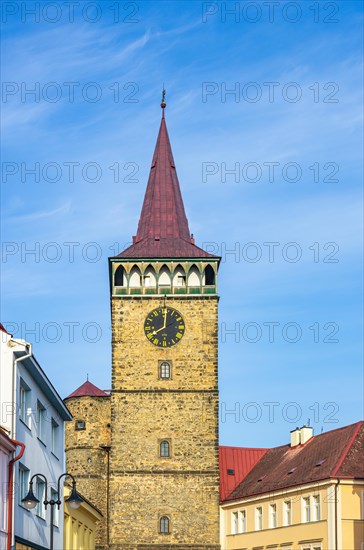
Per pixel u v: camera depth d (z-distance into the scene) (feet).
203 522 287.69
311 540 268.82
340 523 258.37
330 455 280.10
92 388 336.08
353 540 258.16
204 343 299.17
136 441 292.61
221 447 353.10
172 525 287.07
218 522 287.89
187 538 286.46
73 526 245.86
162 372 297.33
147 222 316.40
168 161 328.49
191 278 303.68
